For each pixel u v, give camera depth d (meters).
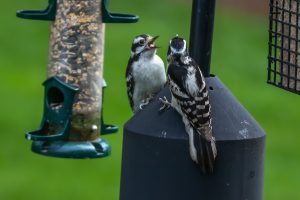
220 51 25.67
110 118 21.38
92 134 12.41
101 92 12.61
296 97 23.48
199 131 10.62
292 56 12.55
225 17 28.02
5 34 25.98
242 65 25.11
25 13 12.40
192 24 11.05
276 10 12.60
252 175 10.83
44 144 12.23
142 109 11.20
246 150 10.75
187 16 27.59
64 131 12.22
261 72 24.88
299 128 22.23
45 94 12.40
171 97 10.95
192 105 10.67
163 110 10.92
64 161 19.98
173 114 10.86
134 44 12.58
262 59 25.53
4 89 23.19
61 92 12.35
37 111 22.39
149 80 12.52
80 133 12.35
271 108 23.05
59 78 12.46
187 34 26.41
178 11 27.81
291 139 21.70
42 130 12.34
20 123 21.75
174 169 10.70
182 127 10.75
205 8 11.00
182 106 10.72
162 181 10.75
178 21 27.20
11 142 21.00
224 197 10.70
